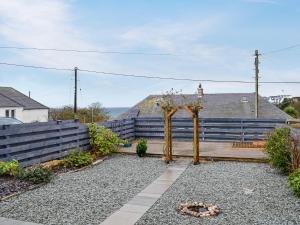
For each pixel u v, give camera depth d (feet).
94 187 28.07
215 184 29.50
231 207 22.93
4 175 28.96
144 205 23.31
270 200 24.61
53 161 36.29
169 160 40.73
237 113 103.76
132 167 37.22
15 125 31.68
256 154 43.47
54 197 24.85
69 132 39.78
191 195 25.96
